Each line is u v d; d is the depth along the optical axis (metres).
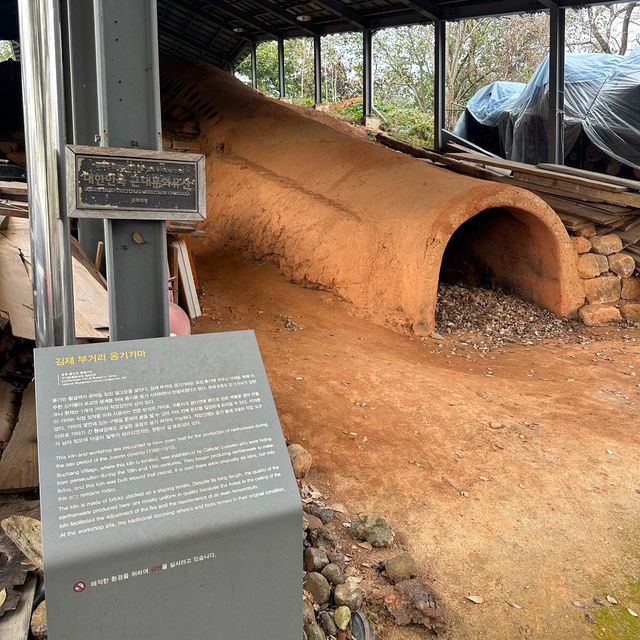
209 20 23.62
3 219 6.25
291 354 7.50
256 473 2.47
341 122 20.08
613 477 5.11
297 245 10.52
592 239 10.67
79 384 2.44
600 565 4.03
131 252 3.16
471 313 10.11
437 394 6.64
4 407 4.48
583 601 3.70
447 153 15.25
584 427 6.05
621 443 5.73
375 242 9.40
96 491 2.25
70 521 2.16
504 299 10.74
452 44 26.80
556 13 13.16
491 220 10.48
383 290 9.20
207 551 2.32
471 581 3.81
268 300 9.57
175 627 2.32
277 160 12.64
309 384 6.59
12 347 5.25
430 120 24.86
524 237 10.26
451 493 4.75
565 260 9.99
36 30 3.20
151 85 3.12
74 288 4.93
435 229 8.68
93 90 5.98
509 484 4.92
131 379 2.52
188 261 8.30
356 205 10.14
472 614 3.54
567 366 8.11
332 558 3.77
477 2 15.25
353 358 7.59
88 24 5.88
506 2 14.59
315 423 5.70
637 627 3.51
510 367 8.05
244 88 16.98
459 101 27.66
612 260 10.70
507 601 3.66
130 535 2.19
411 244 8.88
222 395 2.62
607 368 8.02
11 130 15.52
